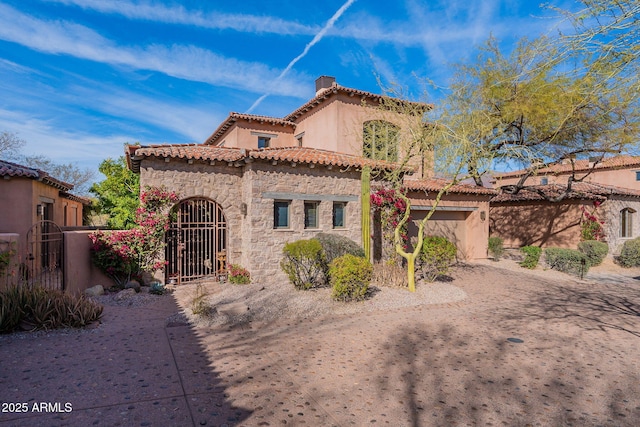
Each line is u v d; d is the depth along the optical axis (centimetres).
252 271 1124
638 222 2241
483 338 686
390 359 572
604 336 712
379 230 1379
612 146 1279
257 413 404
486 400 444
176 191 1112
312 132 1741
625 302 1030
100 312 764
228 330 715
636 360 586
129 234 1045
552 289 1212
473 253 1797
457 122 1015
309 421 389
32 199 1148
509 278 1388
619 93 488
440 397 450
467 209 1769
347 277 895
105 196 1836
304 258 1041
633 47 434
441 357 584
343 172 1310
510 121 1413
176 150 1142
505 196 2294
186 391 452
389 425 386
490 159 977
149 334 676
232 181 1205
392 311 881
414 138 1018
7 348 583
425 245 1190
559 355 603
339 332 710
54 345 603
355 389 467
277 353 593
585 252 1748
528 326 773
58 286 912
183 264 1162
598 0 429
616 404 441
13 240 760
